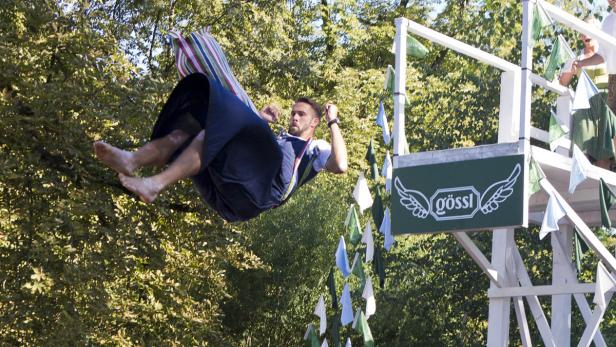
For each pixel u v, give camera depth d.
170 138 4.86
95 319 13.60
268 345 20.14
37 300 12.88
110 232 12.48
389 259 18.14
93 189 12.88
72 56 12.92
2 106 11.95
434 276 17.66
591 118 9.13
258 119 4.75
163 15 21.16
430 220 8.69
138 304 14.35
